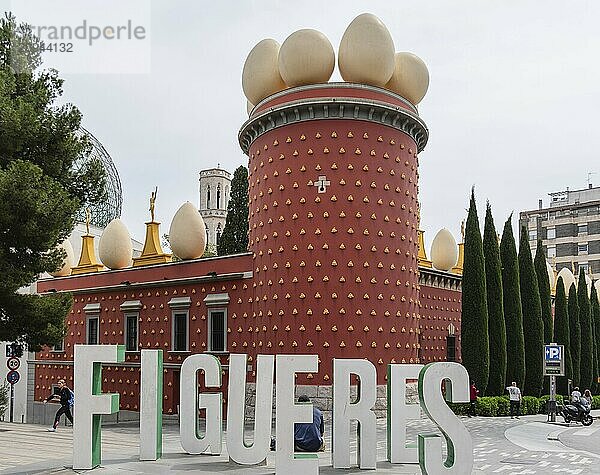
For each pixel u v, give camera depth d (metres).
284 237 33.34
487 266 42.06
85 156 34.97
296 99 33.34
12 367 30.77
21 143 24.06
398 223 33.75
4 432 28.62
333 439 18.73
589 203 106.81
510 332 44.09
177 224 40.66
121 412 36.25
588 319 57.06
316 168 33.00
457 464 16.56
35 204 23.05
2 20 25.69
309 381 31.88
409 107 34.72
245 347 35.84
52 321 25.53
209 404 19.64
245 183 57.25
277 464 16.94
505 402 40.25
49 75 26.67
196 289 39.09
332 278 32.19
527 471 20.67
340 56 34.00
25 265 24.77
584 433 33.19
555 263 108.94
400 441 19.34
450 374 16.95
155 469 18.11
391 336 32.66
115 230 45.75
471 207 40.81
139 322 42.12
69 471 18.00
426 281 45.69
